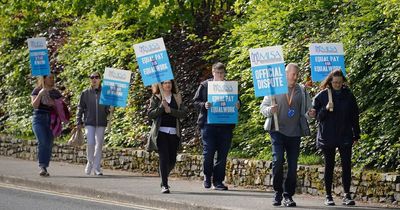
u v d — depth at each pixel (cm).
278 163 1712
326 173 1738
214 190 2008
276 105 1703
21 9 3234
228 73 2458
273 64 1711
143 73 1931
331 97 1705
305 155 2106
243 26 2492
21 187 2212
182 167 2298
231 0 2798
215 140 2012
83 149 2672
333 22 2283
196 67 2650
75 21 3200
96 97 2369
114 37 2917
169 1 2686
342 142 1709
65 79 3102
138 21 2805
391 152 1891
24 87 3266
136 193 1931
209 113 1973
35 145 2841
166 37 2830
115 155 2550
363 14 2212
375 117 2020
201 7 2803
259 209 1670
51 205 1845
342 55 1827
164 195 1895
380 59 2058
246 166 2095
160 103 1905
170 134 1919
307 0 2391
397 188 1745
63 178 2259
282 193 1756
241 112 2381
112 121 2772
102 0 2727
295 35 2355
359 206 1728
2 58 3419
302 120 1730
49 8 3094
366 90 2067
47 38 3281
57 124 2319
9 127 3206
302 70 2236
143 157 2438
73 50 3091
